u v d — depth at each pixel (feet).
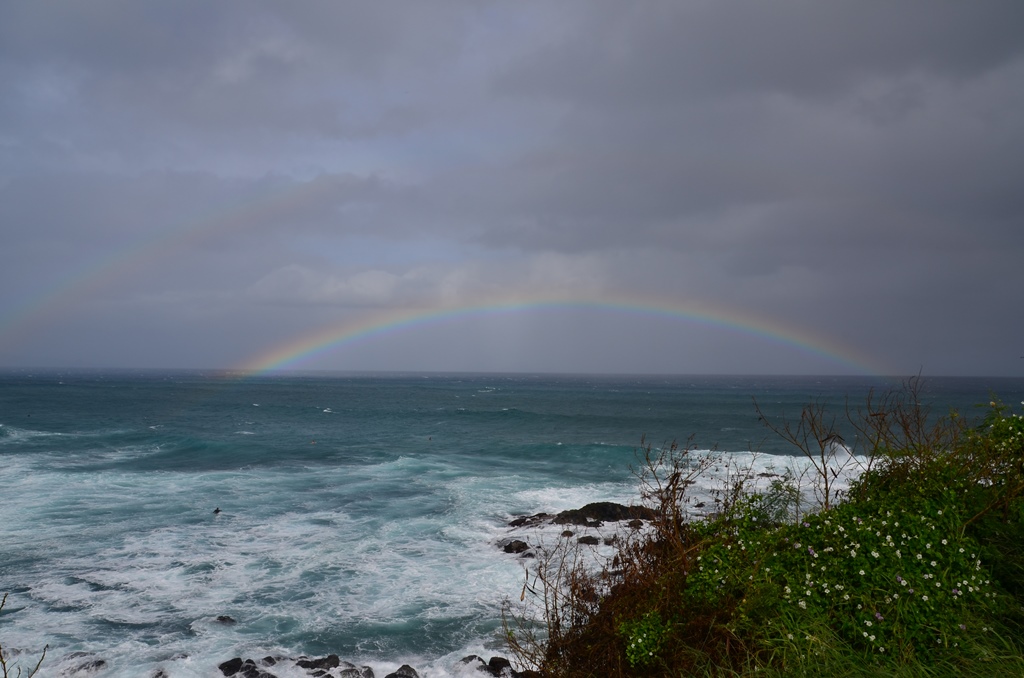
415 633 31.30
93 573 40.40
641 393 489.26
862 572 15.21
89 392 372.99
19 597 36.37
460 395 424.05
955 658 13.24
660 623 16.02
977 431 21.59
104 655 29.32
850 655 13.66
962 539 15.96
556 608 19.53
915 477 20.15
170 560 42.96
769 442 133.49
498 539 46.96
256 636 31.37
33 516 55.31
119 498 63.36
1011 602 14.53
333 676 26.96
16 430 137.69
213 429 153.38
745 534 17.98
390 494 66.18
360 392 453.99
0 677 26.78
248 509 58.49
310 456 98.63
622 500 62.08
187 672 27.76
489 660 28.12
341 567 41.29
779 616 14.92
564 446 110.22
